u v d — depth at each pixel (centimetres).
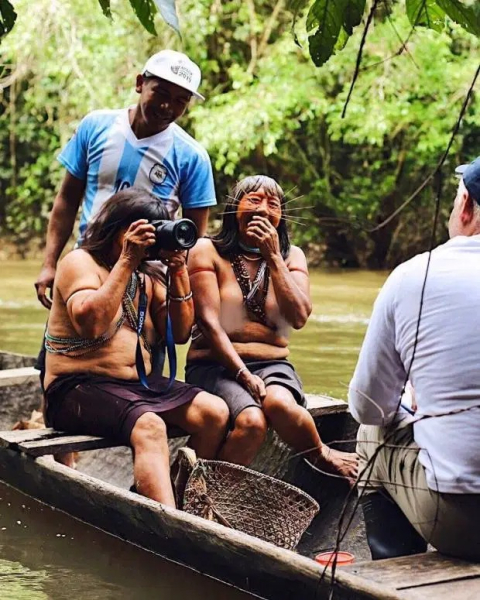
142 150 380
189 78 372
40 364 384
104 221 350
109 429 342
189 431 348
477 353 257
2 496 364
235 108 1062
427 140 1098
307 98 1073
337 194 1243
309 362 641
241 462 348
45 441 349
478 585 244
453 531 259
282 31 1128
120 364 352
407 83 1070
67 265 351
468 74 1059
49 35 995
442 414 252
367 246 1227
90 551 316
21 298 941
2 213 1335
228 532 274
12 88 1205
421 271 264
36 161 1316
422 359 263
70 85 1058
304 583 251
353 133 1083
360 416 280
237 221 371
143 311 356
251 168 1230
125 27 1023
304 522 320
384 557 286
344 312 870
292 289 366
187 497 313
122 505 311
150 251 342
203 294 366
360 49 205
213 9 1064
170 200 386
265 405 351
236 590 275
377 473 286
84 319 339
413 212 1197
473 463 254
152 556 304
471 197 266
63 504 339
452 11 198
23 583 293
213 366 371
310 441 355
